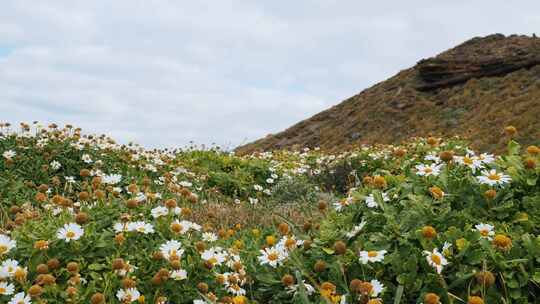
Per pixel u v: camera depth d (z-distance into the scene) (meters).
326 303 2.88
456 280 2.99
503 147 23.48
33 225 3.79
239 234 5.23
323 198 9.00
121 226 3.60
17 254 3.44
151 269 3.39
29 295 2.91
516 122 25.61
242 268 3.59
